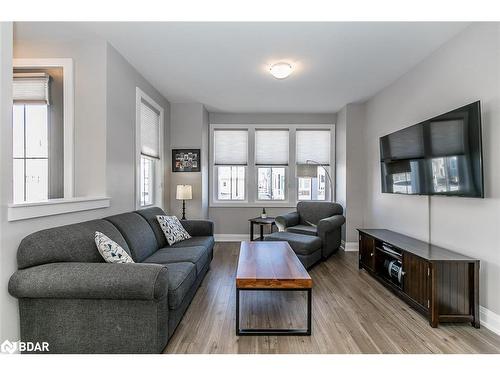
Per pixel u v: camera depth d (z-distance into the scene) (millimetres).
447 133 2539
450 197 2680
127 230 2605
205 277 3414
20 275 1651
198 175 4945
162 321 1755
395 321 2354
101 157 2760
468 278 2277
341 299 2795
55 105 2783
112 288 1609
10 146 1720
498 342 2041
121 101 3094
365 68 3412
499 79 2172
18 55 2779
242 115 5512
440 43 2809
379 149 4285
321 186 5660
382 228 4176
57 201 2049
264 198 5633
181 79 3797
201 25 2512
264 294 2943
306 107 5109
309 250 3580
